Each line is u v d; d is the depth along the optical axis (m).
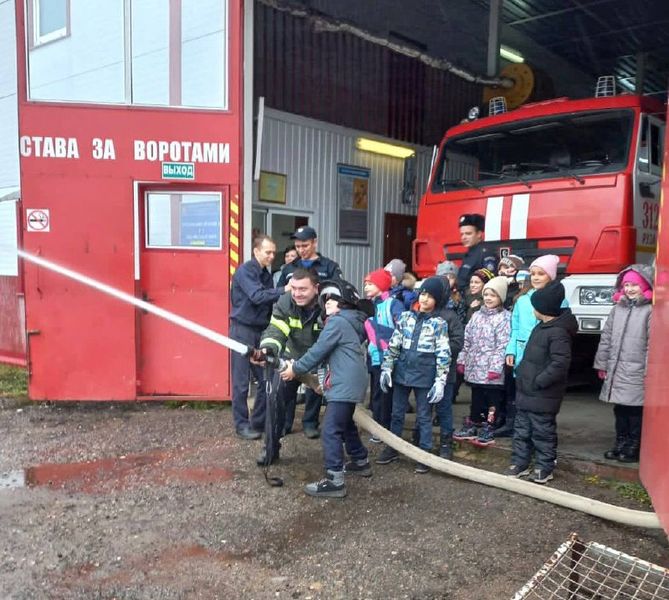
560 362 4.22
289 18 8.30
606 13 11.55
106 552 3.45
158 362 6.41
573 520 3.88
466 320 5.74
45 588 3.08
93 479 4.49
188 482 4.44
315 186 8.87
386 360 4.84
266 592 3.07
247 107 6.34
